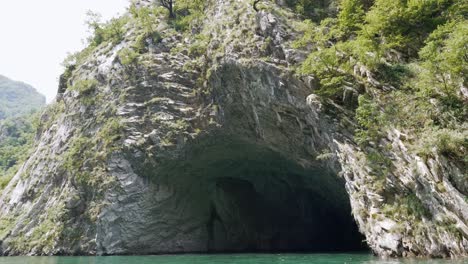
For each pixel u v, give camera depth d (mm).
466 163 17125
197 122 35094
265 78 29219
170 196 37406
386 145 21031
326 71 25562
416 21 23750
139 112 36469
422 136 19375
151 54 38219
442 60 19438
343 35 27391
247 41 31172
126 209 35062
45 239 36562
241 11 33312
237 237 41969
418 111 20484
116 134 36281
